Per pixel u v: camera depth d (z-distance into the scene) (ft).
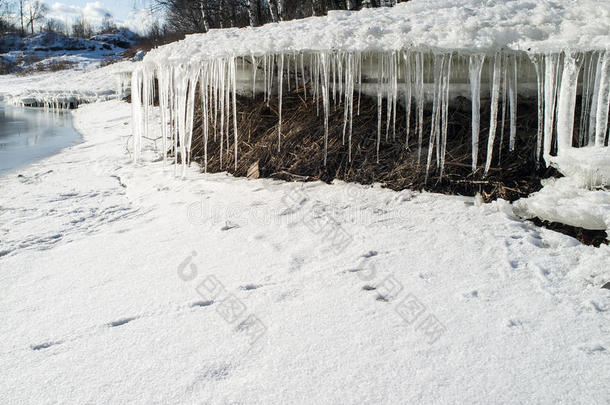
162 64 14.92
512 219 10.06
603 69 9.73
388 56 13.07
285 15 35.17
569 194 9.58
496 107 11.19
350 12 16.53
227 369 5.85
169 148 19.29
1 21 149.07
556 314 6.82
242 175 14.69
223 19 44.88
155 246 9.80
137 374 5.80
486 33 10.77
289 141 15.03
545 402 5.18
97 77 65.36
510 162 12.10
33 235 10.85
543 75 11.75
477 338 6.33
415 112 14.40
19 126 34.58
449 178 12.12
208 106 18.29
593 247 8.56
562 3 12.32
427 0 15.47
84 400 5.39
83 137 28.45
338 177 13.33
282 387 5.50
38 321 7.11
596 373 5.59
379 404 5.20
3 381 5.75
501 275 7.95
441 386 5.45
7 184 16.19
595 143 10.51
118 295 7.81
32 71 94.17
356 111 15.14
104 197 14.19
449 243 9.15
